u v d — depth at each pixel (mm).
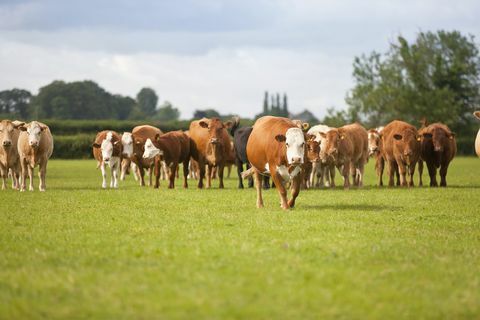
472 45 89062
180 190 24562
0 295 8344
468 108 88438
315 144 24578
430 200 19891
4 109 167625
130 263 10008
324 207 17703
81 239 12141
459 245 11797
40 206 17812
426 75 88688
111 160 26328
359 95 86688
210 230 13141
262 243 11617
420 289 8711
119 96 180875
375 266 9906
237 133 26172
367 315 7660
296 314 7605
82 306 7871
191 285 8703
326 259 10258
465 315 7762
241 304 7902
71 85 157750
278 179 16875
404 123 27375
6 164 24922
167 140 25969
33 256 10539
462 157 76688
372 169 48906
